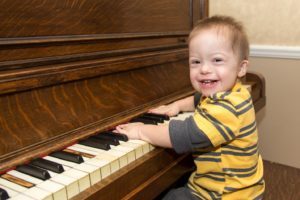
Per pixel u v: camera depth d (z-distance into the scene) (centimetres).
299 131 213
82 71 97
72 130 95
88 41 102
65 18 95
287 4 202
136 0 121
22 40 83
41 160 80
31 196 66
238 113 96
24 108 84
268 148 228
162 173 97
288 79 211
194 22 162
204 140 92
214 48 98
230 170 100
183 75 150
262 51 215
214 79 100
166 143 95
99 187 75
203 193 105
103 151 87
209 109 95
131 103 118
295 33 203
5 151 79
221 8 226
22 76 81
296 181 192
